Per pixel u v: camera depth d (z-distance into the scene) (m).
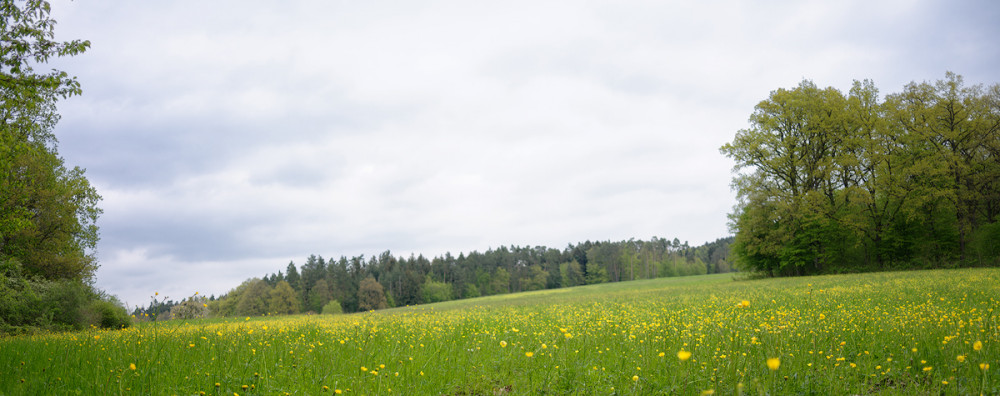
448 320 15.30
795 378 5.18
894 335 7.51
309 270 114.69
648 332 8.64
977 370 4.86
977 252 39.00
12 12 11.62
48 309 23.16
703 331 8.65
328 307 95.88
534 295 62.28
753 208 46.66
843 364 5.86
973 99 40.62
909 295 16.80
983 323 7.69
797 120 45.28
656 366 6.06
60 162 29.84
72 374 5.77
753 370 5.32
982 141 40.28
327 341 9.21
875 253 44.47
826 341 7.11
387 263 138.62
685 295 28.88
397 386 5.38
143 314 7.81
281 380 5.73
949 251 40.81
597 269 136.00
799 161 45.03
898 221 42.94
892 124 42.31
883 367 5.77
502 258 140.25
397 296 118.62
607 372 6.01
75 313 24.03
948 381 4.74
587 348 7.46
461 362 6.75
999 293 14.89
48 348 8.09
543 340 8.67
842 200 44.97
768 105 46.00
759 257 50.12
